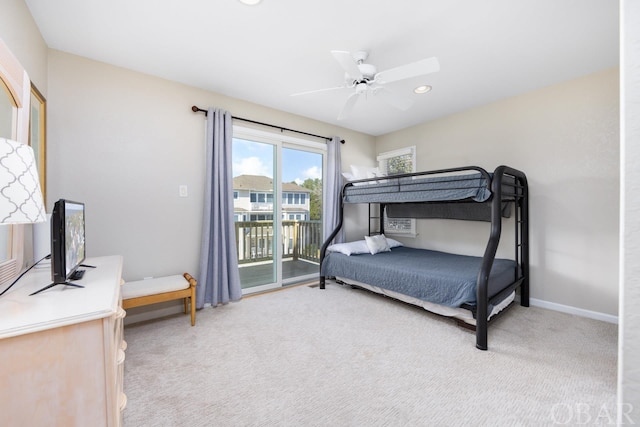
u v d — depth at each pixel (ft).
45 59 7.54
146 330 8.43
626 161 1.39
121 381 4.70
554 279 10.02
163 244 9.59
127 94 8.91
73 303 3.72
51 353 3.25
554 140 9.96
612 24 6.72
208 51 7.99
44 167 7.47
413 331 8.37
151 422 4.88
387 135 15.97
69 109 8.02
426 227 14.16
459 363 6.69
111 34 7.23
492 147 11.56
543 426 4.81
